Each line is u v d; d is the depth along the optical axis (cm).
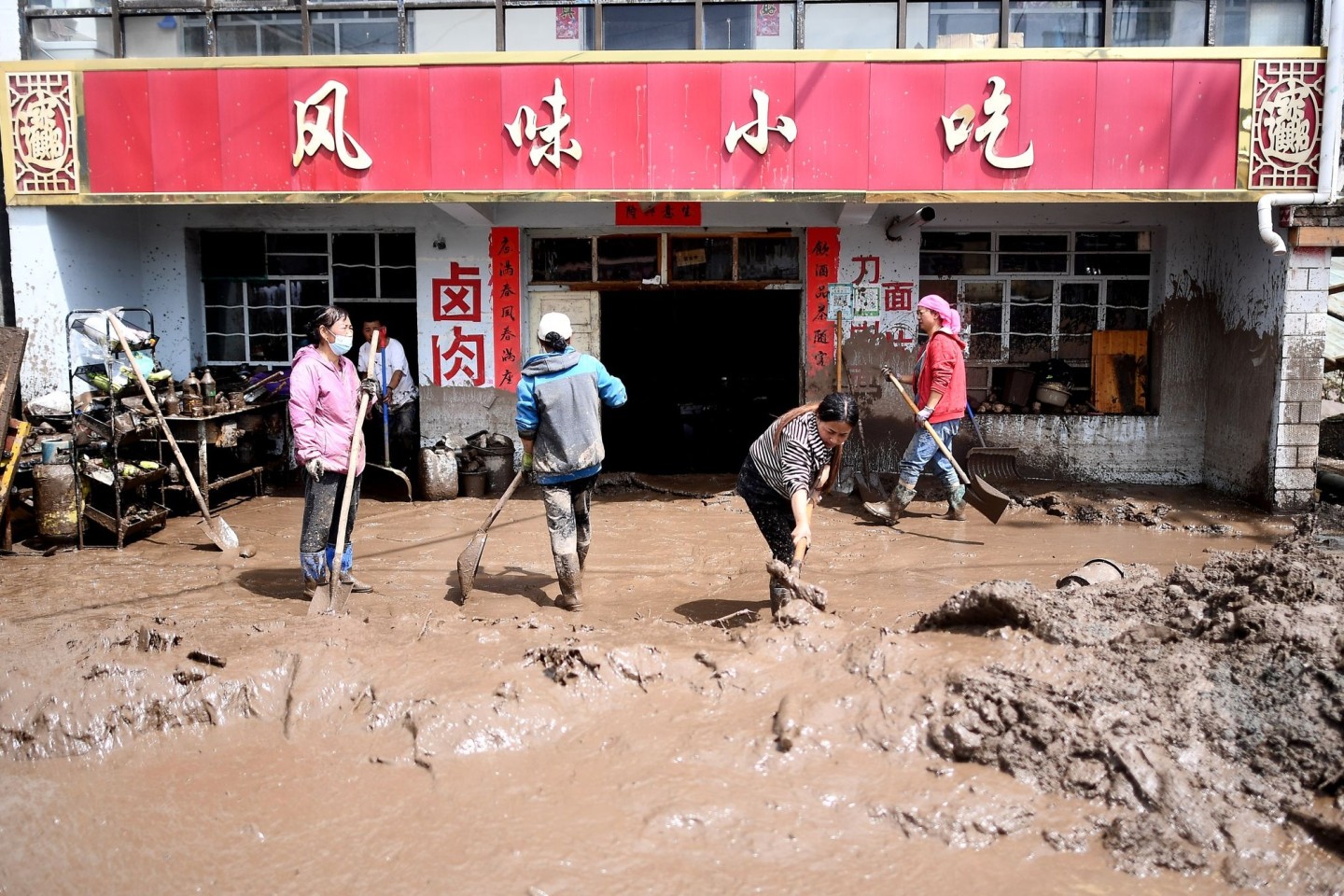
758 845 332
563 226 952
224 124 810
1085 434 963
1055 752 360
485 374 967
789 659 432
